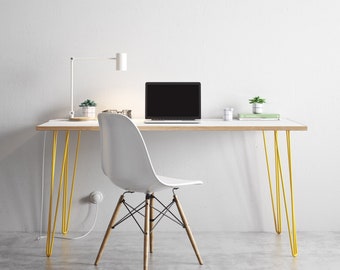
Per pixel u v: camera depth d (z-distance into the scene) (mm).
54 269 2910
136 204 3668
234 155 3654
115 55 3592
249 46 3584
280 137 3635
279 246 3332
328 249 3264
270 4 3568
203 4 3566
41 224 3654
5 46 3594
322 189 3652
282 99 3604
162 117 3395
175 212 3676
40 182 3666
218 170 3660
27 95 3619
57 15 3580
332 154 3631
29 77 3611
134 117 3615
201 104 3604
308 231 3666
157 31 3578
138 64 3594
